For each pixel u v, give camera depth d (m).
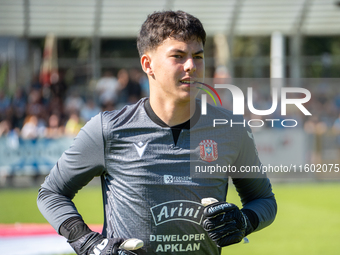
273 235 23.52
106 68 51.25
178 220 7.43
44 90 46.81
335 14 49.56
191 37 7.38
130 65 48.22
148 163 7.40
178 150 7.52
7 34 48.88
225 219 7.20
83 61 47.81
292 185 39.25
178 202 7.42
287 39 62.28
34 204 31.73
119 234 7.49
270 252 19.95
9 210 29.53
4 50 49.59
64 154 7.95
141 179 7.38
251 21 50.22
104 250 6.98
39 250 19.34
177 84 7.34
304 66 46.62
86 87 47.22
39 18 48.22
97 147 7.59
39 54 56.53
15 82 48.94
